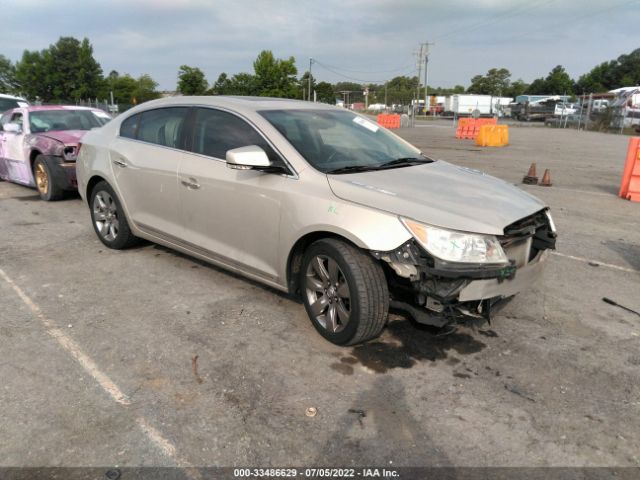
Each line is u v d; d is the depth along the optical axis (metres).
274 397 2.94
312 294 3.64
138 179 4.87
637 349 3.57
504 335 3.73
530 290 4.60
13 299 4.21
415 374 3.20
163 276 4.76
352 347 3.51
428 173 3.94
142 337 3.60
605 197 9.11
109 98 61.00
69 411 2.78
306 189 3.53
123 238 5.31
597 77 95.19
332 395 2.97
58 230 6.31
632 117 30.94
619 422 2.78
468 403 2.92
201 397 2.93
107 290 4.42
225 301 4.22
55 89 58.47
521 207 3.45
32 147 7.99
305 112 4.39
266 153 3.84
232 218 4.02
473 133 24.86
